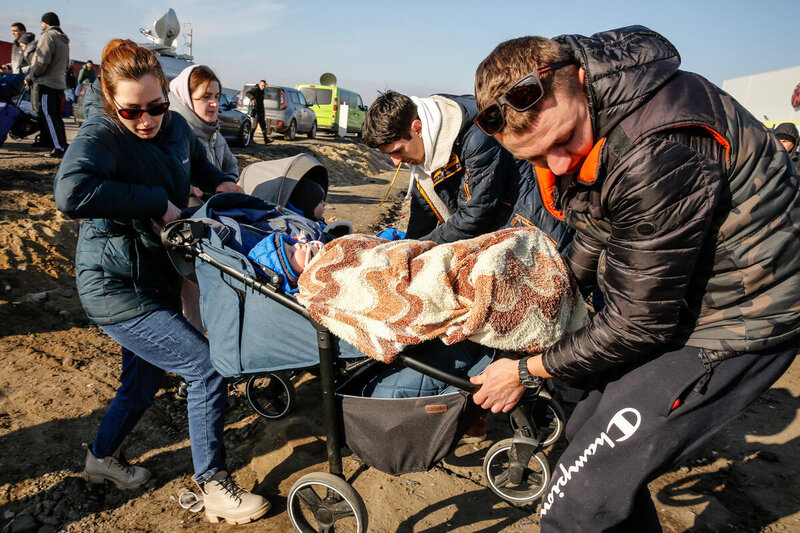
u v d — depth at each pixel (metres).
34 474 2.74
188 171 2.61
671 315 1.39
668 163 1.28
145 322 2.29
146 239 2.35
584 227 1.72
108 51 2.16
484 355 1.96
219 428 2.39
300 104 18.78
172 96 3.38
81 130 2.19
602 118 1.34
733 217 1.38
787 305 1.44
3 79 9.52
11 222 5.34
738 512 2.60
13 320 4.21
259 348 2.05
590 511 1.60
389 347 1.77
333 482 1.98
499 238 1.92
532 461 2.85
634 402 1.55
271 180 3.22
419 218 3.40
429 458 1.93
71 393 3.43
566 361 1.57
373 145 2.69
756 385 1.55
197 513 2.56
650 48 1.34
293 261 2.09
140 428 3.18
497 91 1.40
